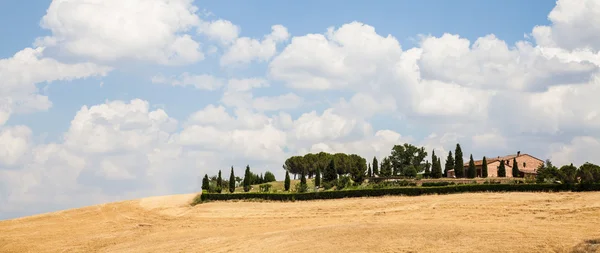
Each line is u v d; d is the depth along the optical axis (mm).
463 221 74125
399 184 110062
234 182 129250
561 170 91500
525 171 149000
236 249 60000
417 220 77562
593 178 85938
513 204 80812
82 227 92938
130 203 114250
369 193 98688
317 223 82812
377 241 53188
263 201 106125
